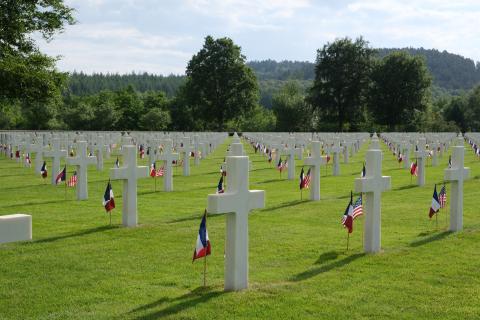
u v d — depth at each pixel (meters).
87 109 87.19
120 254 10.15
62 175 19.36
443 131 84.44
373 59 87.56
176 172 25.72
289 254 10.13
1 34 25.05
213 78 84.69
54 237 11.51
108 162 31.25
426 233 11.96
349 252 10.25
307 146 38.81
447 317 6.96
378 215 10.28
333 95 87.12
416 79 85.00
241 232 7.84
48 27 27.08
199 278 8.61
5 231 5.55
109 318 6.89
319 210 15.10
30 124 86.69
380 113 86.62
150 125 91.06
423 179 20.64
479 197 17.39
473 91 109.25
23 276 8.75
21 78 23.19
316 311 7.12
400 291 7.96
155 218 13.83
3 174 24.80
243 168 7.76
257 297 7.59
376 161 10.13
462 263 9.46
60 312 7.14
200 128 95.62
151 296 7.74
